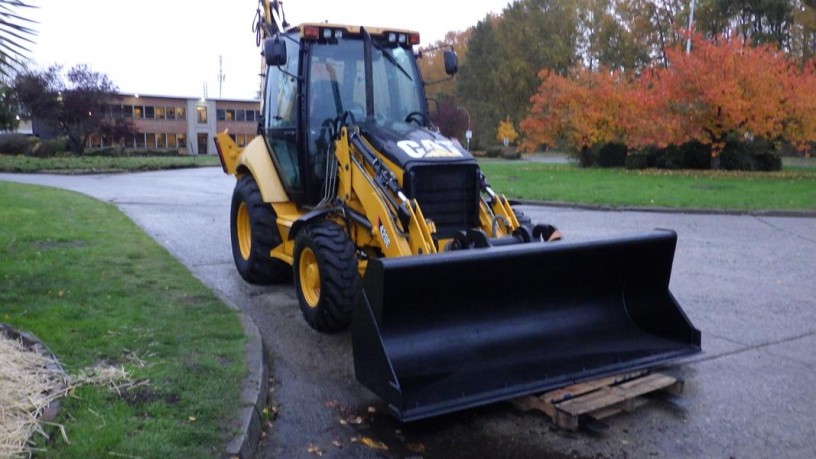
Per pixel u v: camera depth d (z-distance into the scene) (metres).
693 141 25.30
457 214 5.80
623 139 27.39
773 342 5.99
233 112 63.44
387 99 6.76
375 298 4.30
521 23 57.03
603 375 4.73
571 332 5.12
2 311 5.75
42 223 10.66
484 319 4.86
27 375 4.24
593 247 4.96
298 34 6.91
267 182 7.29
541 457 4.01
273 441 4.14
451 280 4.55
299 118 6.66
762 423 4.44
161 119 60.66
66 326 5.43
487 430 4.35
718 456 4.03
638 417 4.54
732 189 17.59
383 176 5.60
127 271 7.50
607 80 28.03
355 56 6.72
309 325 6.29
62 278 7.02
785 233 11.73
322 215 6.10
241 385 4.51
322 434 4.25
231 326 5.72
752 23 44.84
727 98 21.53
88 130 44.25
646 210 14.59
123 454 3.51
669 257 5.35
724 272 8.67
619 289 5.44
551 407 4.38
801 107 21.22
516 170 26.78
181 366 4.75
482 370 4.54
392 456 4.00
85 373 4.46
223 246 10.09
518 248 4.69
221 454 3.62
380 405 4.68
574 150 30.94
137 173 28.52
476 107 57.38
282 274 7.75
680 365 5.43
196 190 19.41
